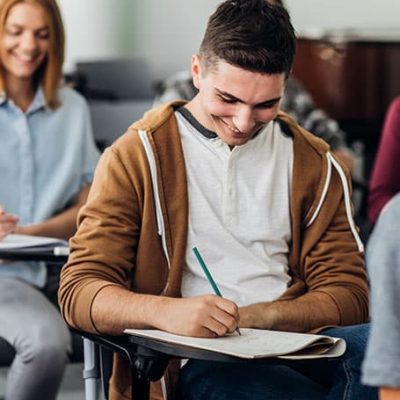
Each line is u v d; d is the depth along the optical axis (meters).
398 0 6.86
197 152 2.43
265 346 2.07
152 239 2.39
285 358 2.03
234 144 2.38
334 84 6.06
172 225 2.39
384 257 1.62
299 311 2.39
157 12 7.16
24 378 3.14
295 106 4.74
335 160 2.53
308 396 2.22
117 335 2.29
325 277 2.49
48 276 3.46
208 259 2.41
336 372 2.27
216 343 2.08
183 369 2.38
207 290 2.39
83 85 4.86
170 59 7.18
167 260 2.40
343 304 2.43
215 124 2.36
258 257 2.45
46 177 3.52
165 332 2.17
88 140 3.62
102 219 2.39
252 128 2.32
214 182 2.43
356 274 2.50
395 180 3.79
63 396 4.05
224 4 2.31
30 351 3.13
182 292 2.40
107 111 4.03
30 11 3.41
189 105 2.47
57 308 3.42
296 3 6.90
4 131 3.48
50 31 3.46
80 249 2.39
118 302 2.26
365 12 6.91
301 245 2.51
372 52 6.05
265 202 2.46
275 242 2.47
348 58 6.05
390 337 1.60
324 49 6.06
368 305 2.50
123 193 2.39
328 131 4.74
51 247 2.87
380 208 3.76
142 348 2.15
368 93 6.07
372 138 6.09
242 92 2.27
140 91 4.97
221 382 2.28
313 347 2.12
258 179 2.46
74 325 2.35
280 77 2.28
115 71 4.96
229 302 2.19
